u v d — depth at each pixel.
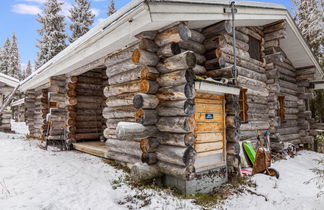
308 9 13.73
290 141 9.35
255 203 4.01
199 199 3.93
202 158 4.48
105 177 4.69
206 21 4.98
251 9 5.86
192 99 4.21
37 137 10.57
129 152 4.93
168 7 3.82
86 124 8.64
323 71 10.65
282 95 8.96
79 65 6.90
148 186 4.20
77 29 23.14
